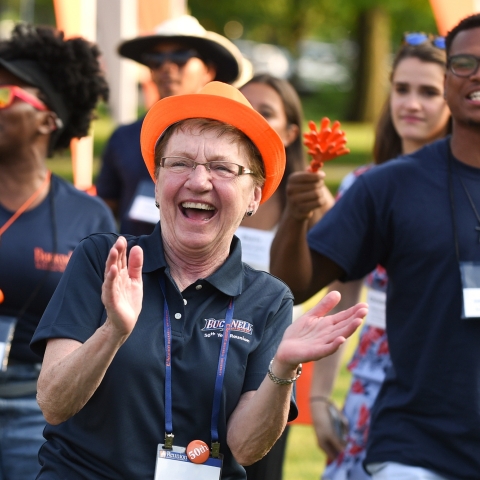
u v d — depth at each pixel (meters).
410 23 96.81
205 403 8.84
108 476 8.68
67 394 8.31
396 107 16.23
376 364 14.84
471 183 11.39
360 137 88.12
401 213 11.41
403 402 11.20
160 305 9.08
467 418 10.87
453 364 10.94
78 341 8.80
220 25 99.62
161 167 9.22
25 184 13.39
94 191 15.59
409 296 11.28
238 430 8.80
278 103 16.84
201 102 9.12
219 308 9.20
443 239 11.14
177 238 9.13
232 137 9.19
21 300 12.84
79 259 9.20
